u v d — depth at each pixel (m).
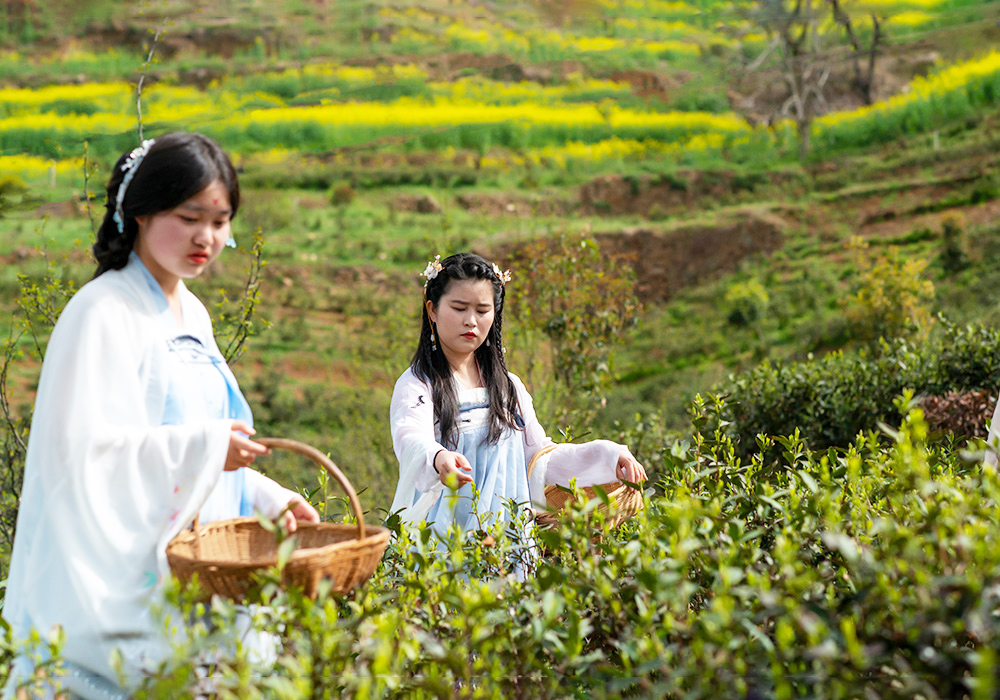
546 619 1.42
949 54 27.98
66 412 1.89
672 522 1.61
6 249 16.52
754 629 1.34
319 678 1.38
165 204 1.96
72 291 4.84
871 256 20.39
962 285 18.23
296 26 25.69
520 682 1.58
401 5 27.11
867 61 28.03
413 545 2.08
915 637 1.27
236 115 25.14
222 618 1.57
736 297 19.62
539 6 27.91
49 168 18.80
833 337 17.53
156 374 2.02
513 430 3.03
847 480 2.01
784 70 27.77
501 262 12.97
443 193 25.77
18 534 1.97
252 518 2.03
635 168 26.81
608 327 8.41
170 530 1.88
